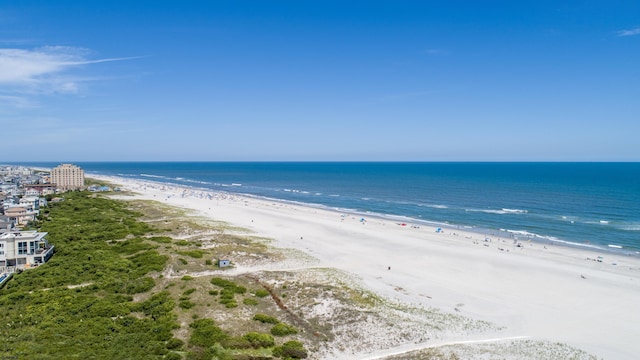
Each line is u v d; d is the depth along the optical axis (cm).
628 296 6097
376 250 8825
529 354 4312
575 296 6097
